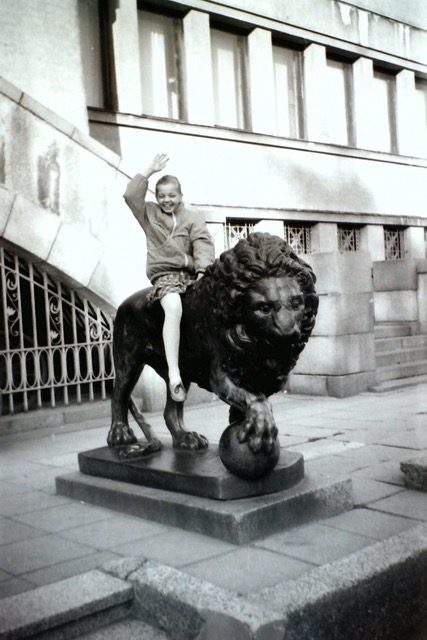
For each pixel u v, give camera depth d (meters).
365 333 9.49
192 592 2.97
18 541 3.82
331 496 4.08
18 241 7.57
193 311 4.20
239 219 11.92
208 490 3.91
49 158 7.86
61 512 4.36
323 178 12.81
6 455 6.36
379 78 13.94
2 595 3.12
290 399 9.16
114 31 10.47
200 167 11.24
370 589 3.10
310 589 2.95
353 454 5.70
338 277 9.08
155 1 10.98
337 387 9.09
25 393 7.76
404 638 3.17
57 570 3.40
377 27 13.57
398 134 14.06
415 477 4.61
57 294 8.15
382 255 13.67
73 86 8.80
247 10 11.88
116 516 4.22
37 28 8.53
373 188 13.51
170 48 11.37
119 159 8.41
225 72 12.17
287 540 3.67
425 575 3.34
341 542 3.61
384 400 8.70
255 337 3.75
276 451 3.90
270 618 2.71
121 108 10.47
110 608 3.08
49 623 2.87
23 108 7.65
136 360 4.88
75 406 8.08
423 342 11.51
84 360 9.17
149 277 4.50
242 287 3.68
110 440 5.00
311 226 12.93
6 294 7.91
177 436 4.91
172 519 3.96
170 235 4.50
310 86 13.01
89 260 8.13
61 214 7.95
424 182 14.41
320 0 12.84
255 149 11.93
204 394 9.13
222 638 2.75
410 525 3.87
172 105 11.38
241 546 3.60
